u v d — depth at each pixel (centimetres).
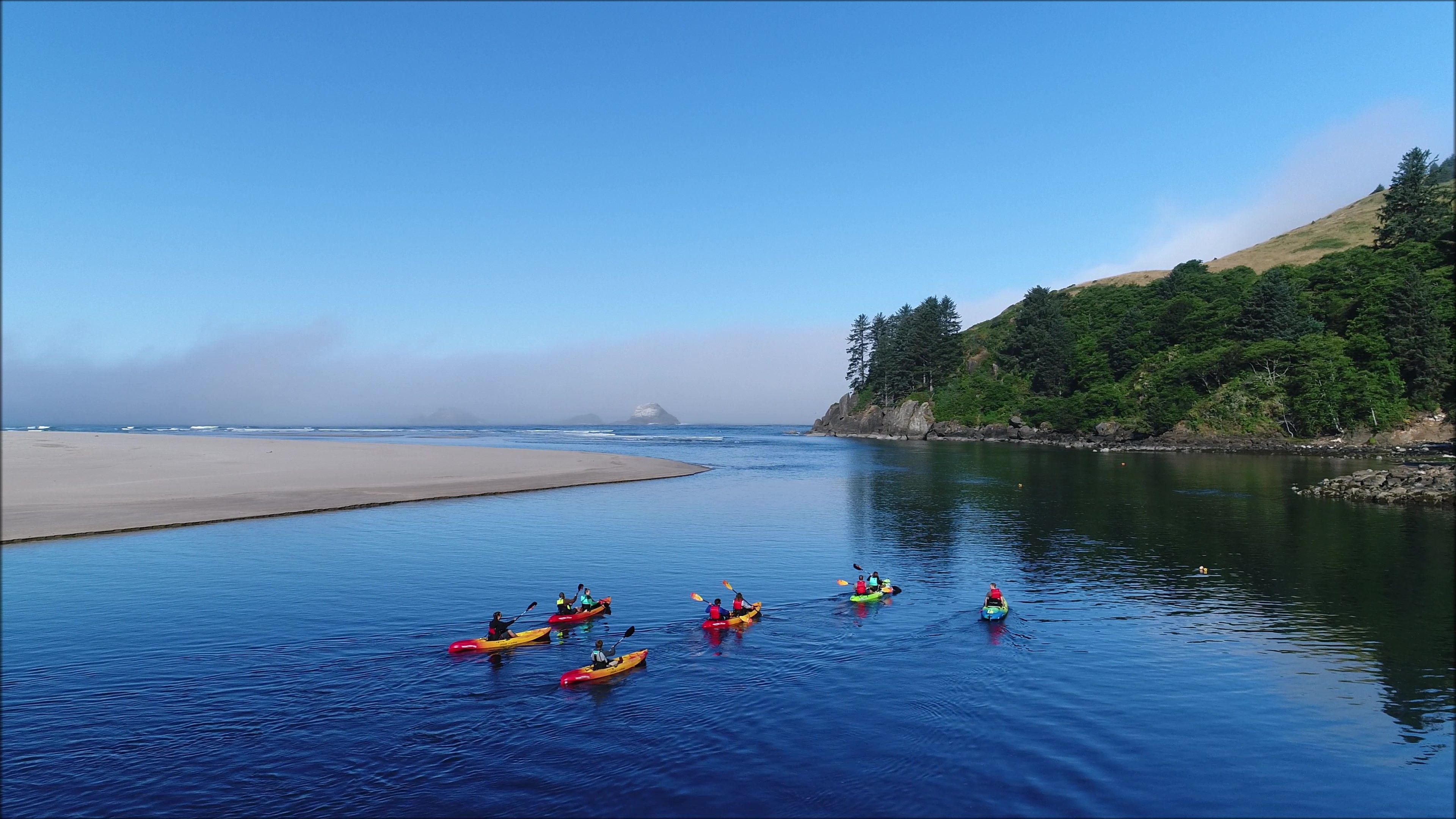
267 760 1602
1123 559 3588
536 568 3353
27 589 2859
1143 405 12631
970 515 4984
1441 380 10269
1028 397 16062
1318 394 10712
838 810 1424
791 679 2080
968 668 2155
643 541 4003
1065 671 2134
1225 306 13575
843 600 2873
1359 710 1870
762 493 6212
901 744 1688
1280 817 1412
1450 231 12569
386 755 1630
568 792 1483
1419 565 3397
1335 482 5809
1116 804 1446
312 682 2025
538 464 8250
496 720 1811
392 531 4194
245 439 13588
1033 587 3062
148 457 7775
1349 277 12606
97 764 1576
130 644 2273
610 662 2125
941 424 17212
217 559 3409
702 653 2297
